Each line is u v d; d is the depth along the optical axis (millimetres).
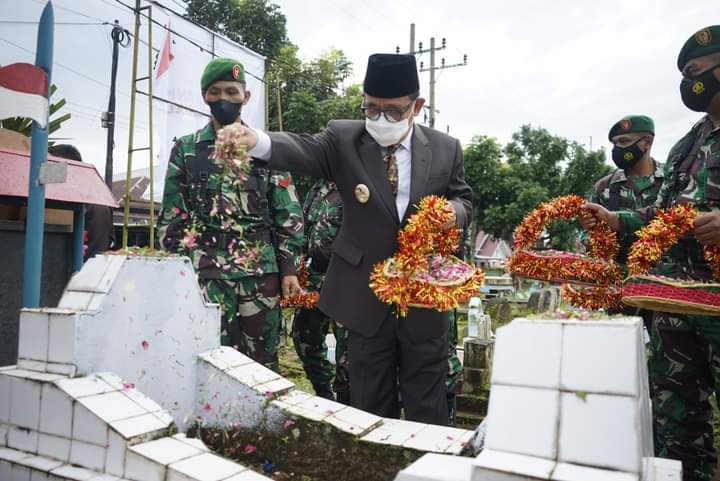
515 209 25422
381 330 2619
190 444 1745
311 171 2602
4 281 3271
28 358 2045
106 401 1822
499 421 1335
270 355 3705
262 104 10430
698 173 2855
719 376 2779
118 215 16406
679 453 2980
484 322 5309
